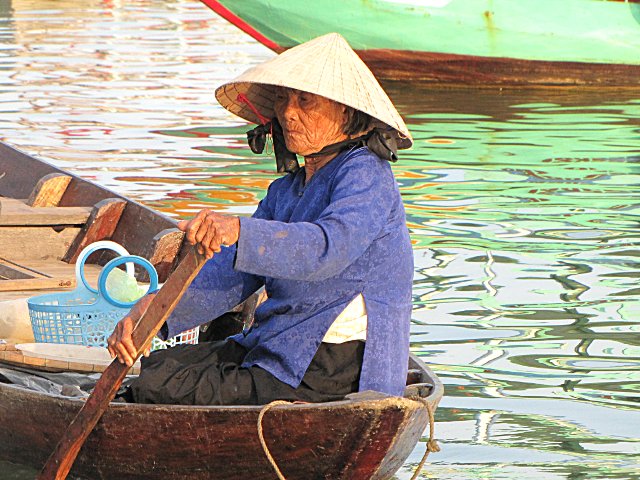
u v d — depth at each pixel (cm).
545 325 2102
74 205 2408
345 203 1270
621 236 2741
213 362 1379
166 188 3238
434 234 2750
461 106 4916
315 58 1309
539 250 2609
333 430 1255
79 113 4575
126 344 1249
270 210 1414
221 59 6344
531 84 5403
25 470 1444
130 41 7112
